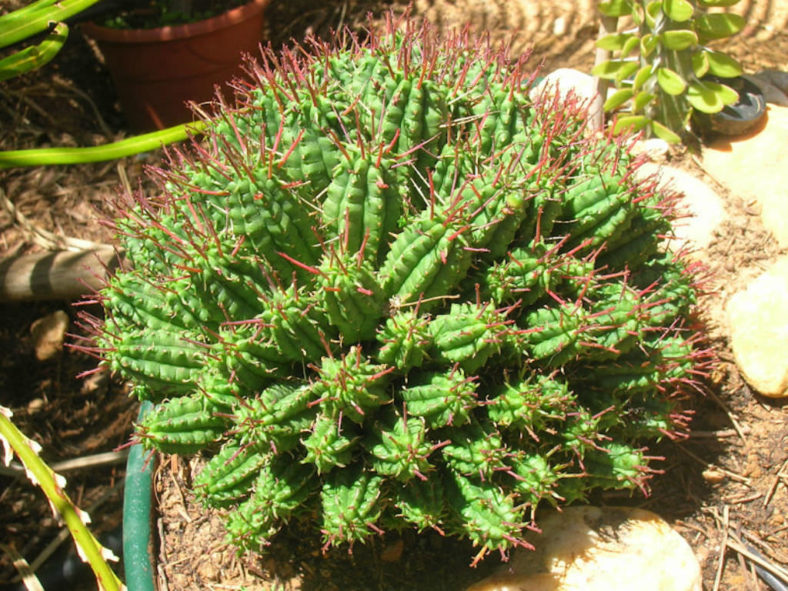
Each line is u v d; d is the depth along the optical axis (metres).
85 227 0.83
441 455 0.43
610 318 0.45
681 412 0.59
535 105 0.48
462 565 0.52
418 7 1.05
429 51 0.48
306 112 0.43
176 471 0.58
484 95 0.47
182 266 0.41
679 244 0.66
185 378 0.45
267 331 0.41
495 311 0.40
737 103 0.75
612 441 0.50
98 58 0.98
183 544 0.55
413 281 0.41
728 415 0.60
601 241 0.47
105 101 0.96
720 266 0.66
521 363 0.44
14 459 0.73
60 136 0.91
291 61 0.45
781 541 0.55
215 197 0.44
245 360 0.41
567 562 0.49
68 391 0.77
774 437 0.59
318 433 0.40
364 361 0.41
